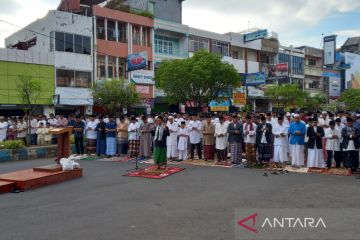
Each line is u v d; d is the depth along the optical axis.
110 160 15.63
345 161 12.23
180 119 16.55
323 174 11.68
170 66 27.00
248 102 40.41
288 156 13.73
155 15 35.84
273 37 47.34
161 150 12.79
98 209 7.70
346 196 8.52
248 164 13.87
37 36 29.94
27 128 19.45
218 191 9.18
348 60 59.31
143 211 7.46
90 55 29.81
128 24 32.31
